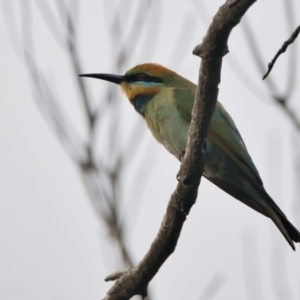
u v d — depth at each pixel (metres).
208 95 6.91
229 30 6.21
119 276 8.64
